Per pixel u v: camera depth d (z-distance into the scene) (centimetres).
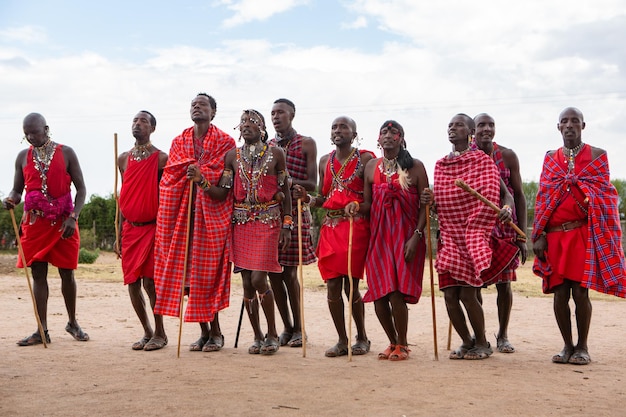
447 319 1016
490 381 557
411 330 899
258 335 708
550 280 671
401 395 502
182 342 779
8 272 2056
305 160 791
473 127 704
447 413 452
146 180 737
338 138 713
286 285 786
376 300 677
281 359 661
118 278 1895
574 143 677
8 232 3338
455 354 673
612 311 1146
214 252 707
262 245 692
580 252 654
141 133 743
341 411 454
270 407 462
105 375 570
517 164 770
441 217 685
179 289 707
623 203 3181
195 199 723
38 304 767
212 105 734
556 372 603
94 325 938
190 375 570
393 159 686
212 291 711
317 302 1267
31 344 746
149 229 736
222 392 505
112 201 3753
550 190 672
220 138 727
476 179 675
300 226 692
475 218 661
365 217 702
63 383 537
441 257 666
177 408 459
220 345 723
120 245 765
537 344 785
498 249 697
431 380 557
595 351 729
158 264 716
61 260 771
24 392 506
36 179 771
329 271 693
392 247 670
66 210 777
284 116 788
